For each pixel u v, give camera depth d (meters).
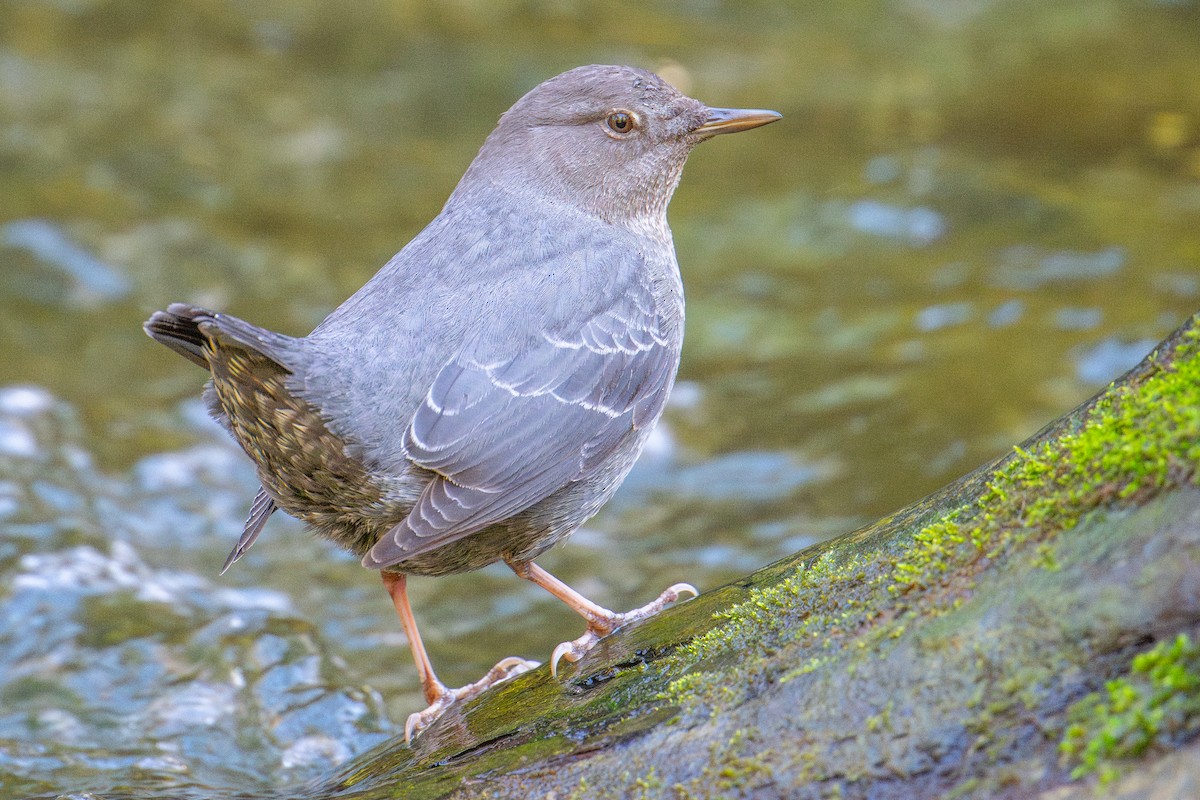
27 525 10.42
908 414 12.38
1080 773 4.02
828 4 24.95
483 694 6.82
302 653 9.08
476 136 19.06
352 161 18.12
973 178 17.23
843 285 14.92
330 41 22.34
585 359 7.19
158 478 11.69
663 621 6.25
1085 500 4.57
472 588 10.68
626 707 5.39
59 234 15.27
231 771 7.90
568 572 10.73
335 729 8.37
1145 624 4.16
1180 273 14.34
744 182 17.61
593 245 7.62
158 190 16.75
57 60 20.56
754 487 11.67
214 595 10.08
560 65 21.41
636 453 7.70
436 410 6.62
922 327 13.85
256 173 17.56
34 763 7.85
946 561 4.89
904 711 4.48
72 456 11.71
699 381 13.30
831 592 5.28
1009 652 4.39
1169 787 3.84
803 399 12.86
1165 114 19.47
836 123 19.48
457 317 6.92
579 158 7.98
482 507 6.70
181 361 13.60
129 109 19.08
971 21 24.09
